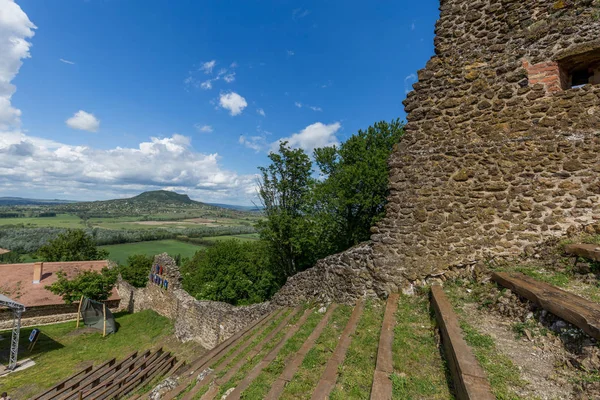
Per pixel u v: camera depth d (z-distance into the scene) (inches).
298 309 295.0
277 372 164.9
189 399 168.7
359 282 250.4
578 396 92.4
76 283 739.4
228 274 1019.9
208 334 518.9
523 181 203.6
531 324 139.3
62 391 384.5
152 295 802.8
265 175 793.6
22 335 666.8
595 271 152.3
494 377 107.3
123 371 425.4
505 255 203.3
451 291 202.1
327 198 737.6
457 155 224.4
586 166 187.6
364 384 133.2
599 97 186.2
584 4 192.2
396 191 243.3
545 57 201.6
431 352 149.0
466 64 226.5
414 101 243.6
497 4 218.2
